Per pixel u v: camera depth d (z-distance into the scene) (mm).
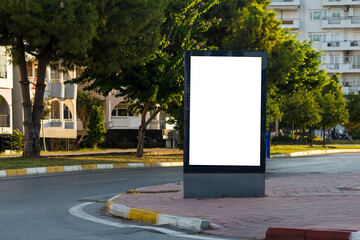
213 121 9492
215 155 9531
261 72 9422
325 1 74188
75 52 21266
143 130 28188
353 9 74562
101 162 22641
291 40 33344
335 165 20703
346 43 74625
